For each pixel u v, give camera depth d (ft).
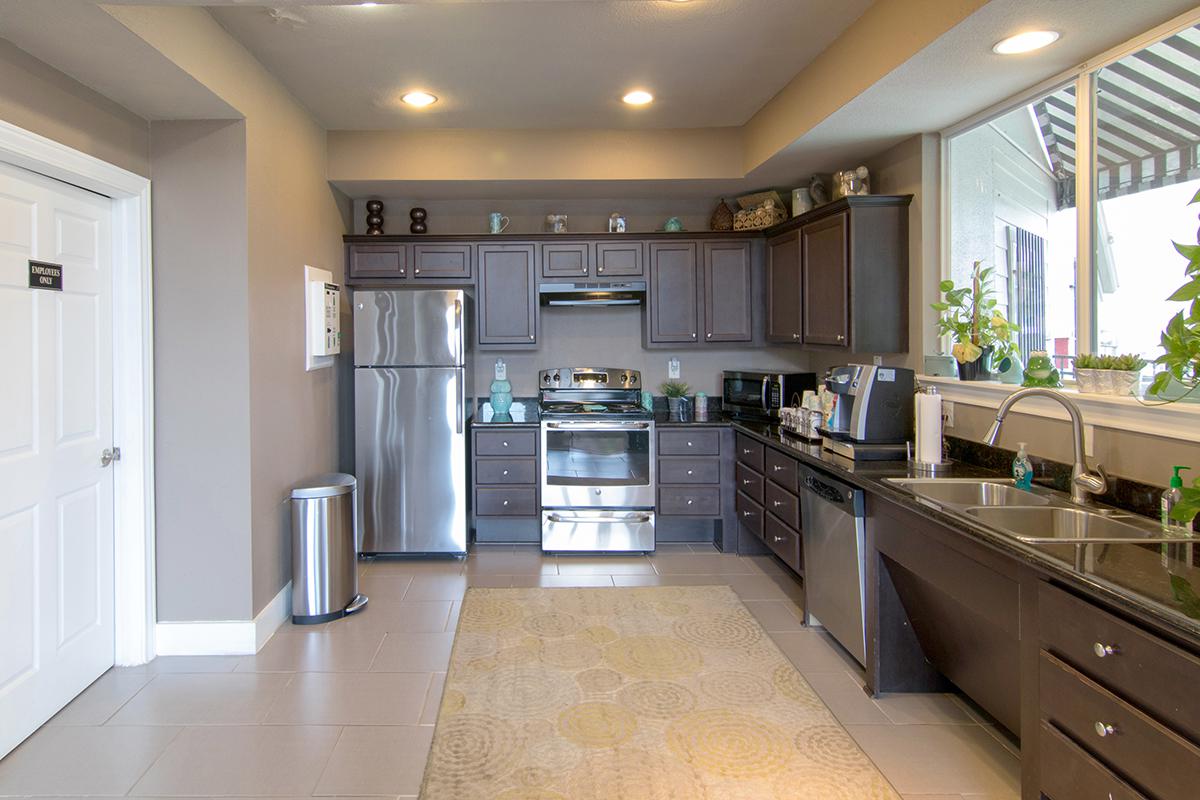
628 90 12.32
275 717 8.46
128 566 9.84
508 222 16.48
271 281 11.02
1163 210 7.55
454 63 10.95
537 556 15.14
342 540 11.65
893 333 12.12
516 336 16.07
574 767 7.40
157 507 10.14
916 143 11.66
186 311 10.03
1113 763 4.90
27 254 7.98
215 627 10.19
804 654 10.18
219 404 10.08
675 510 15.43
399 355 14.58
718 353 17.40
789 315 14.67
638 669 9.71
